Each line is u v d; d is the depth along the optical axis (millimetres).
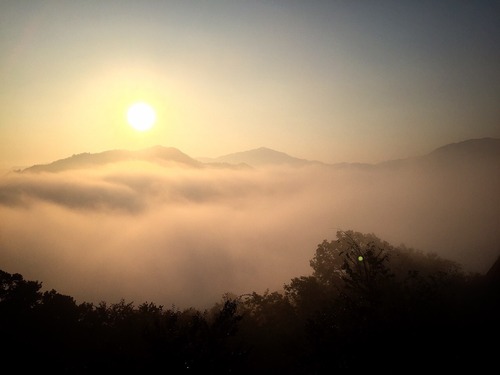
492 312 18953
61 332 24156
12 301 25469
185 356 9125
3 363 19562
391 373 12203
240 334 24359
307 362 13938
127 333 22328
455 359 12820
